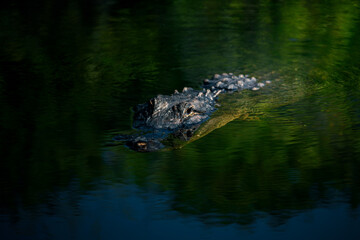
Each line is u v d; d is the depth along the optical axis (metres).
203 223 10.05
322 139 13.71
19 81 19.23
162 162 12.70
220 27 28.58
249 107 16.62
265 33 27.14
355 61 21.61
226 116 15.81
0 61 22.03
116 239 9.41
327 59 22.16
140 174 12.02
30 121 15.04
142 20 30.53
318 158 12.67
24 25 29.09
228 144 13.71
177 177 11.89
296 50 23.84
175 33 27.45
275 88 18.61
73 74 20.31
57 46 24.67
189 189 11.36
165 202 10.80
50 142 13.51
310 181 11.53
